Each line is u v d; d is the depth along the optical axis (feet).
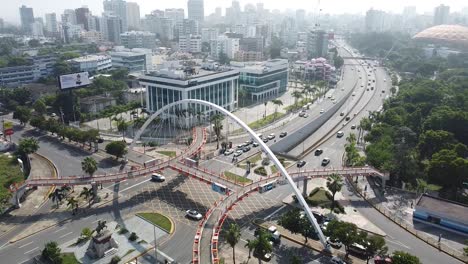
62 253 360.48
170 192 490.90
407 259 310.65
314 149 648.38
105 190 494.59
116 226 407.23
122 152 574.97
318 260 351.05
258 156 609.83
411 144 618.44
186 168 492.54
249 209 445.37
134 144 627.05
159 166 502.38
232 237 328.49
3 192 485.56
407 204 459.32
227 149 637.30
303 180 473.26
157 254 360.28
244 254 358.43
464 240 386.52
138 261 349.61
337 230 348.59
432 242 380.78
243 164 576.61
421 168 548.31
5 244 377.50
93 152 631.97
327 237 377.50
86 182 460.14
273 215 431.02
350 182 515.50
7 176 540.52
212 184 433.89
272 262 346.74
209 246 341.62
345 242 343.46
